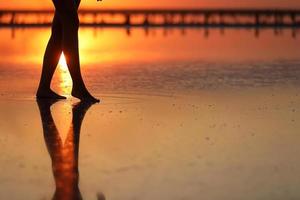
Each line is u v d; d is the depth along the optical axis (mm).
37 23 73375
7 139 11930
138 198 8086
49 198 8125
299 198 8023
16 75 23297
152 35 53188
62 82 21453
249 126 13047
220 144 11281
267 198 8031
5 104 16297
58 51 17094
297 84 20188
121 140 11727
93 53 34156
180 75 22859
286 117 14141
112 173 9281
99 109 15359
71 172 9375
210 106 15711
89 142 11570
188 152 10641
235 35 52750
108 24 74625
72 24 16406
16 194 8273
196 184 8672
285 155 10391
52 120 13961
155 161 10000
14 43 42562
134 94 17938
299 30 60938
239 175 9125
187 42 43594
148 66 26531
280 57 31109
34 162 10008
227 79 21625
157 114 14586
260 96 17469
